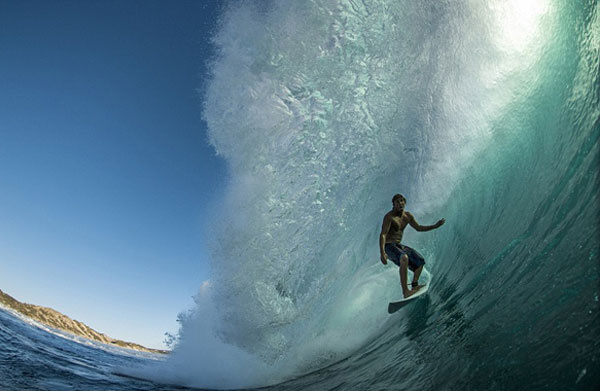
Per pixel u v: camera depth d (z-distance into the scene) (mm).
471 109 4270
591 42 2908
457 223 3855
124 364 5062
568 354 1348
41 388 2631
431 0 4766
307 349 4180
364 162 4945
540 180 2896
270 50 5383
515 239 2686
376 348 3180
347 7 5145
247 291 4977
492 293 2322
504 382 1513
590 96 2736
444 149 4449
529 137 3418
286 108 5301
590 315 1401
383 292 4031
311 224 4965
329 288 4590
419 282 3750
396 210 3412
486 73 4176
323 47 5223
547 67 3422
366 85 5055
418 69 4836
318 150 5133
